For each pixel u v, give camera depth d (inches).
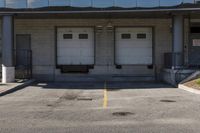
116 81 1052.5
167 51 1079.0
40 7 932.0
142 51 1094.4
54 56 1083.9
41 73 1084.5
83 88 845.2
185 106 549.3
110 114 487.8
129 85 915.4
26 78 1044.5
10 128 405.4
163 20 1079.6
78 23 1083.9
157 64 1081.4
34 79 1041.5
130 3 924.0
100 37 1085.1
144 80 1067.3
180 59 940.6
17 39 1088.8
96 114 488.7
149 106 553.9
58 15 994.1
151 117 462.9
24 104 589.0
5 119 458.9
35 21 1085.8
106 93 738.2
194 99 628.4
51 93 743.1
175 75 895.1
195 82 818.8
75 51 1099.3
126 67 1083.3
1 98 666.2
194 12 933.8
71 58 1098.7
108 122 434.0
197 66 1013.2
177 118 454.9
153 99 634.2
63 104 586.2
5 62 929.5
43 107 555.5
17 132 385.7
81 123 429.7
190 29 1080.8
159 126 408.5
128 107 546.9
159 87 852.6
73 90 800.9
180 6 912.9
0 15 936.9
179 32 947.3
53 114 492.4
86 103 595.5
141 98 650.2
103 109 530.3
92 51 1094.4
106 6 927.7
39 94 726.5
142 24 1079.6
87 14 975.0
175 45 948.6
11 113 503.2
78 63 1089.4
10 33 934.4
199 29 1082.1
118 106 558.3
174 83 893.8
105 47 1082.7
